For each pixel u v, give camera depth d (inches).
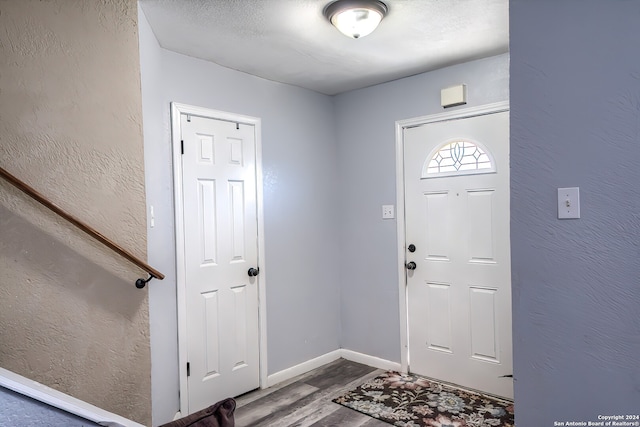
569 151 56.8
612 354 54.6
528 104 59.7
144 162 76.1
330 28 89.0
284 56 104.7
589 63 55.1
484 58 108.6
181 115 101.1
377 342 132.6
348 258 139.8
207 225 106.1
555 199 58.0
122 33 74.1
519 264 61.2
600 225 54.9
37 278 66.8
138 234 75.2
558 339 58.4
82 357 69.8
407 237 125.3
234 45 97.0
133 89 75.0
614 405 54.7
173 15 81.5
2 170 60.2
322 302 137.0
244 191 115.0
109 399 72.0
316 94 136.8
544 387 59.6
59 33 68.3
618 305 54.0
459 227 114.7
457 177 114.7
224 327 109.3
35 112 66.5
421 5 80.0
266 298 119.9
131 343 74.1
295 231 128.6
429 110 119.0
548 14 57.9
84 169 70.1
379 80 126.3
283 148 125.7
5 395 28.5
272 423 97.0
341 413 101.3
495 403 104.8
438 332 119.3
